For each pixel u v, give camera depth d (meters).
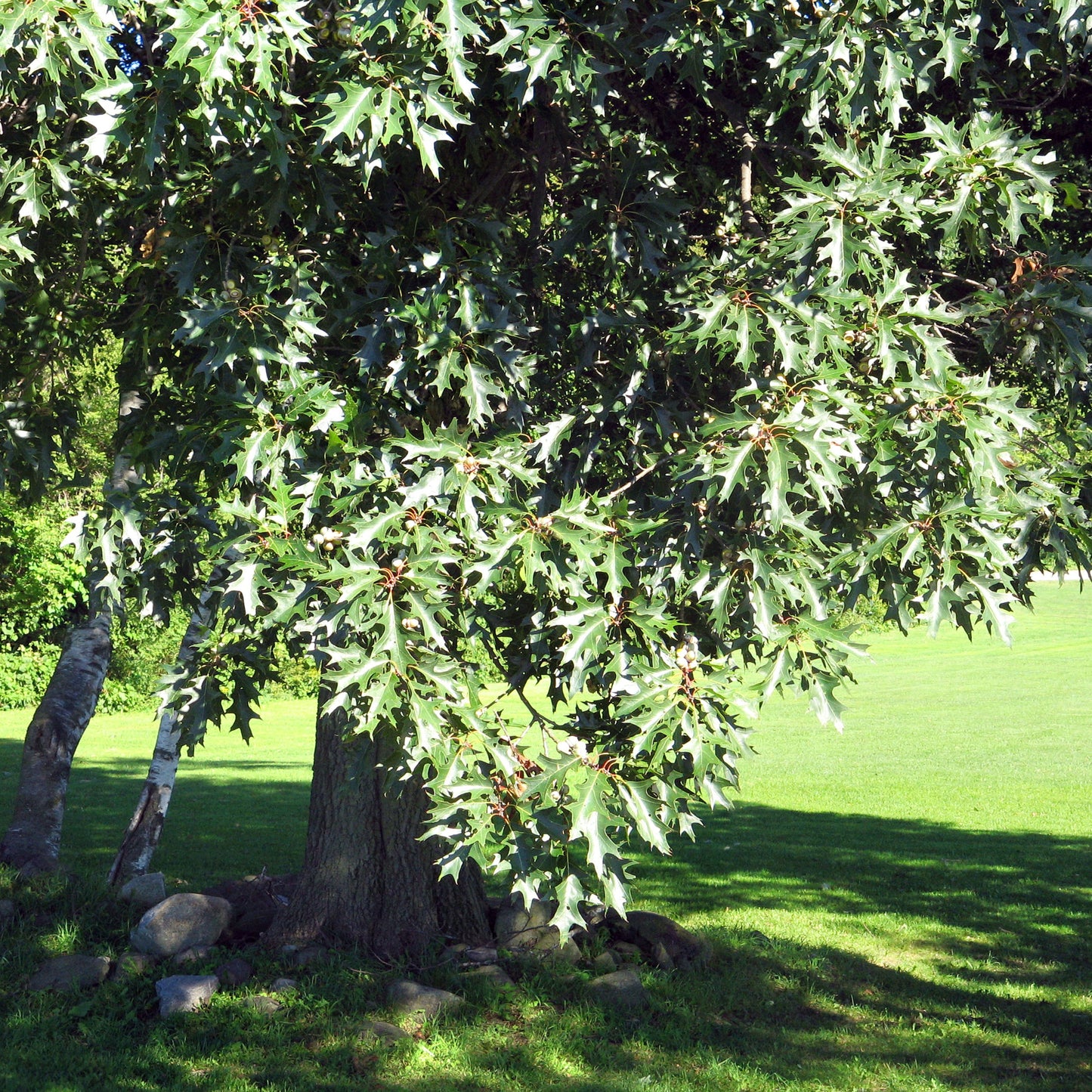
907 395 4.09
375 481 4.07
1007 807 15.04
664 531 4.44
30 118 5.33
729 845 12.20
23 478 6.64
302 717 28.19
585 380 5.63
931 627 4.12
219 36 3.89
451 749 3.99
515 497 4.02
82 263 5.93
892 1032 6.59
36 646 26.61
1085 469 4.20
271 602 4.45
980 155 4.30
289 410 4.27
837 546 4.45
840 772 18.67
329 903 7.02
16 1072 5.51
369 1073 5.65
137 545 4.84
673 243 5.57
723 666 4.17
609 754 4.20
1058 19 4.60
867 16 4.48
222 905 7.21
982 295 4.42
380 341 4.65
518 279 5.47
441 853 7.13
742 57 5.46
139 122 4.26
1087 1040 6.53
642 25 5.28
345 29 4.86
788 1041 6.35
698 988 6.91
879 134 5.18
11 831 8.52
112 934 7.19
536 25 4.53
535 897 4.02
